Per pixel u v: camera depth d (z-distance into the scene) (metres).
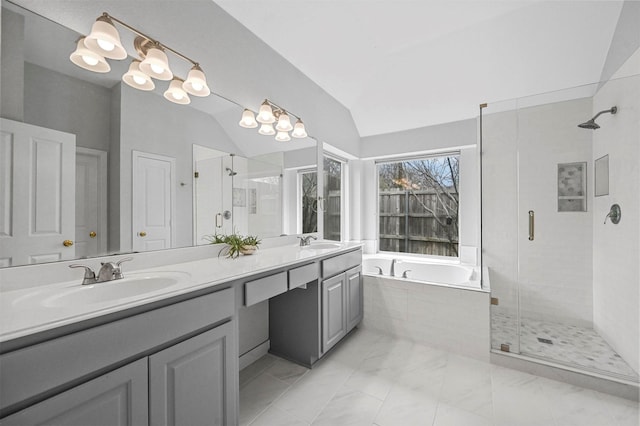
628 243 1.85
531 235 2.48
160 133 1.52
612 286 2.04
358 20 2.15
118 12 1.34
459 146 3.17
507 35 2.29
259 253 1.99
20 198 1.04
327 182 3.56
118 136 1.34
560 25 2.14
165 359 0.99
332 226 3.67
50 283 1.10
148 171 1.46
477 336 2.10
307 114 2.71
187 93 1.64
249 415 1.49
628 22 1.89
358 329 2.65
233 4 1.84
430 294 2.31
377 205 3.88
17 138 1.04
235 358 1.29
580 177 2.31
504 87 2.66
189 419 1.07
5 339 0.64
